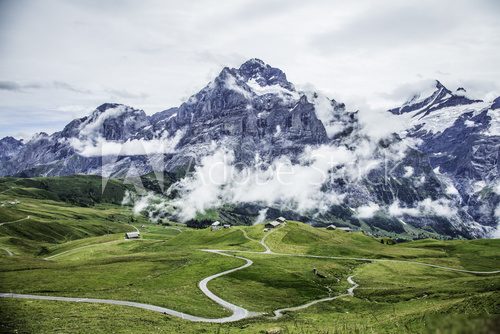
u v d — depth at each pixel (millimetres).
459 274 182250
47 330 72938
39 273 139250
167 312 95625
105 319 81812
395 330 70500
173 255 191750
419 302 107688
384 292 130250
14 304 92375
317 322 92625
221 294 122750
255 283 143000
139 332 73875
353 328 77000
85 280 131125
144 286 127250
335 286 153125
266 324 87875
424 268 193500
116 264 165750
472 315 69250
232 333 76562
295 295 133125
